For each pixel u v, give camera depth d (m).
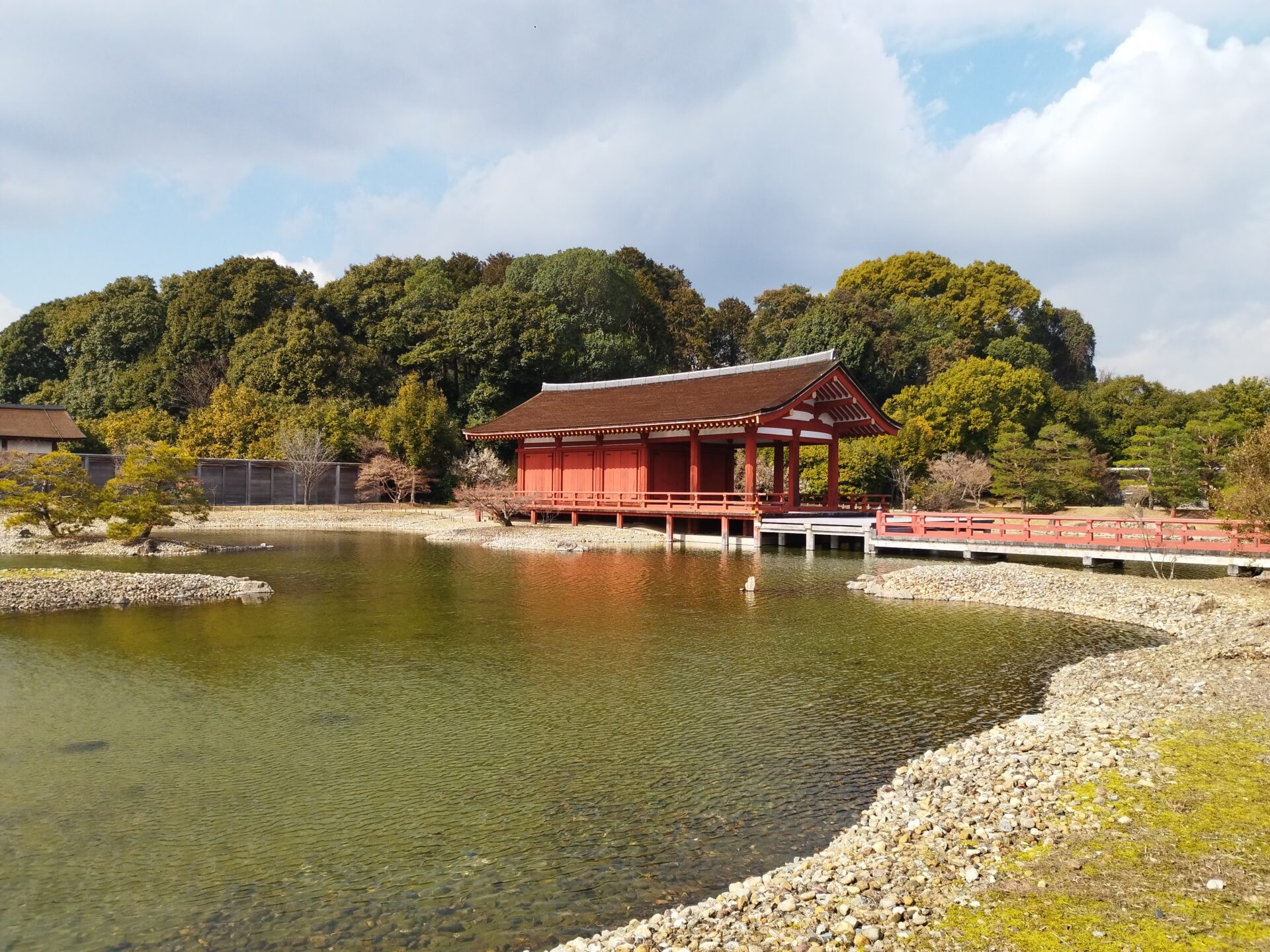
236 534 38.31
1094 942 5.11
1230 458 21.98
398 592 21.08
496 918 6.25
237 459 48.84
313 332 58.75
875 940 5.22
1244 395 47.47
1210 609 17.30
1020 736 9.34
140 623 16.88
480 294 63.19
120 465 45.28
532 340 59.69
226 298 65.38
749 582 21.34
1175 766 8.02
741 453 44.69
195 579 21.16
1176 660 13.03
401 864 7.08
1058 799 7.38
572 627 16.75
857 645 15.30
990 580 21.56
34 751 9.67
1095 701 10.84
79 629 16.25
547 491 41.44
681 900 6.48
